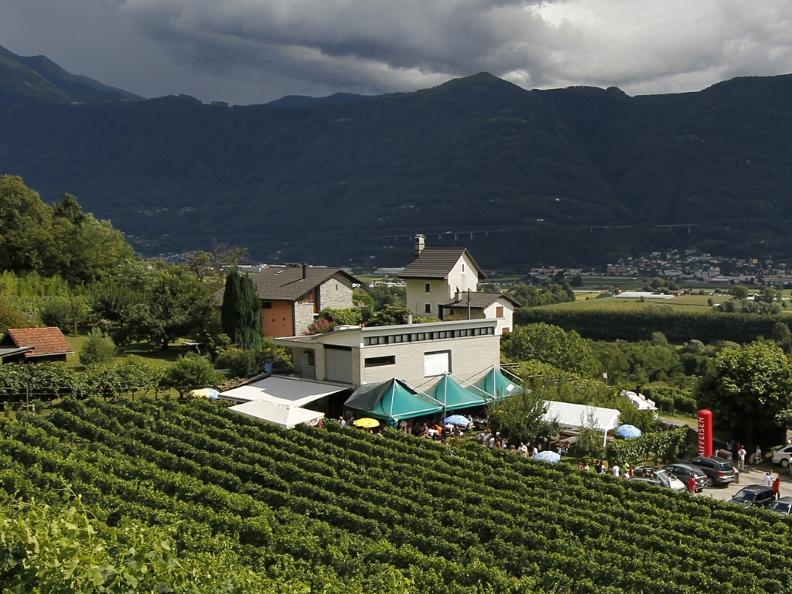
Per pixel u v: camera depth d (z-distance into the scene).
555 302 182.25
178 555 29.05
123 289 91.38
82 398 59.06
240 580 20.84
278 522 35.47
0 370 57.84
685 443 59.62
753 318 139.25
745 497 45.62
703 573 32.53
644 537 36.25
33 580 16.19
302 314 86.62
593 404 62.84
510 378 69.06
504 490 42.97
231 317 76.50
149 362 74.00
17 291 92.44
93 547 17.52
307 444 50.25
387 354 62.28
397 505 39.12
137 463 43.00
